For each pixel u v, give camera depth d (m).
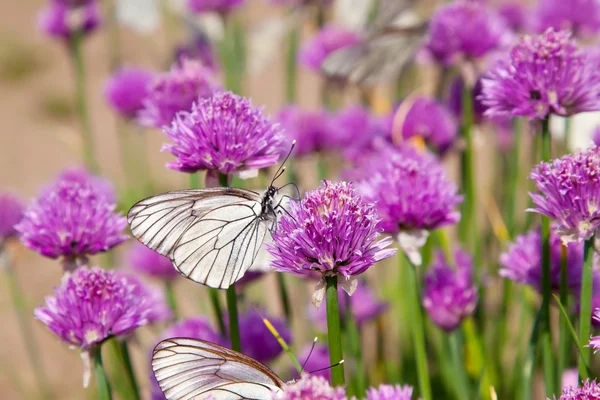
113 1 1.08
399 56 0.89
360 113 0.88
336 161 0.92
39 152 1.84
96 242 0.73
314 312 0.84
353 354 0.79
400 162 0.74
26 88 2.20
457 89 0.85
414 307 0.74
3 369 1.16
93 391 0.92
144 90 0.91
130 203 0.92
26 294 1.28
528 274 0.74
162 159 1.60
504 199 0.90
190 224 0.73
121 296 0.72
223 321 0.77
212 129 0.72
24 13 2.70
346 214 0.69
